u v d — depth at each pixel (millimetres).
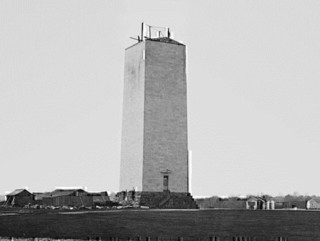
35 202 138125
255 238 94750
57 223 97688
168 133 130000
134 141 131500
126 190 132875
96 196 135250
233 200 153875
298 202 161875
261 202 149500
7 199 139125
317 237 97188
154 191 127312
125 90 137625
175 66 132625
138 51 133250
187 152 131250
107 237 91938
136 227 97688
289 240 94938
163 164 128750
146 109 128875
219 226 101062
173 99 131375
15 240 87375
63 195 134125
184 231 96938
